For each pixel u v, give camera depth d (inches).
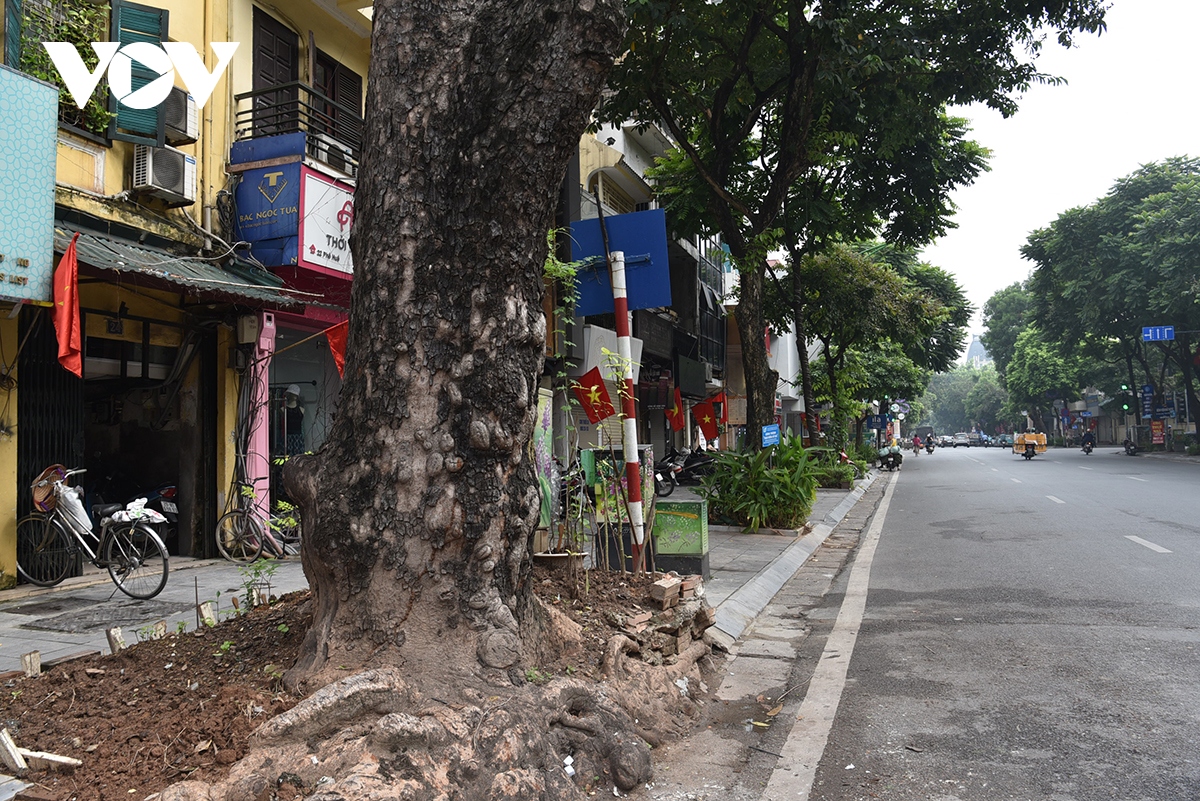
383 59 134.5
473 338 130.3
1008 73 496.4
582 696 139.3
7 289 256.8
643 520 278.2
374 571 130.0
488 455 132.2
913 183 625.0
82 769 111.2
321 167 389.4
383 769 105.3
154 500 361.7
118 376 344.8
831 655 226.5
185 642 160.7
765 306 972.6
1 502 288.8
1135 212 1362.0
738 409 1272.1
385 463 130.4
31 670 152.2
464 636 129.6
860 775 142.3
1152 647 218.1
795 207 618.8
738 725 171.0
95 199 318.7
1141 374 2128.4
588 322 622.2
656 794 134.8
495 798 110.8
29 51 294.4
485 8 130.0
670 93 532.7
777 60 528.4
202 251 364.2
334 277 398.9
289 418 423.8
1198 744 150.8
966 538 462.6
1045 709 173.2
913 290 1048.2
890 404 2020.2
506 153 128.0
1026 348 2568.9
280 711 118.9
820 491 849.5
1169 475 946.1
